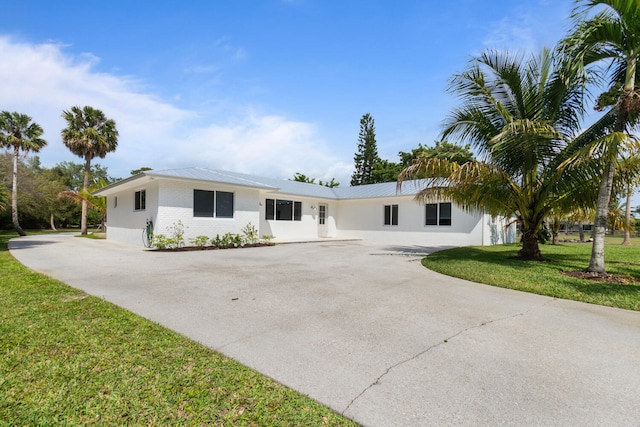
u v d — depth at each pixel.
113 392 2.39
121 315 4.09
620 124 7.06
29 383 2.48
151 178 11.97
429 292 5.65
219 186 13.80
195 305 4.69
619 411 2.23
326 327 3.85
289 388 2.51
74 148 23.94
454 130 9.98
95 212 36.84
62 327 3.64
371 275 7.21
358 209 20.73
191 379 2.59
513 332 3.75
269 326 3.87
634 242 21.09
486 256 10.56
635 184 8.12
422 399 2.38
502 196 9.38
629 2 6.00
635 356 3.12
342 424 2.08
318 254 11.21
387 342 3.43
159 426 2.03
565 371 2.82
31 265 8.00
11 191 25.55
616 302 4.97
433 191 10.72
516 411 2.23
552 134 8.20
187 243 12.91
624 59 6.99
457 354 3.15
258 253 11.33
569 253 11.77
